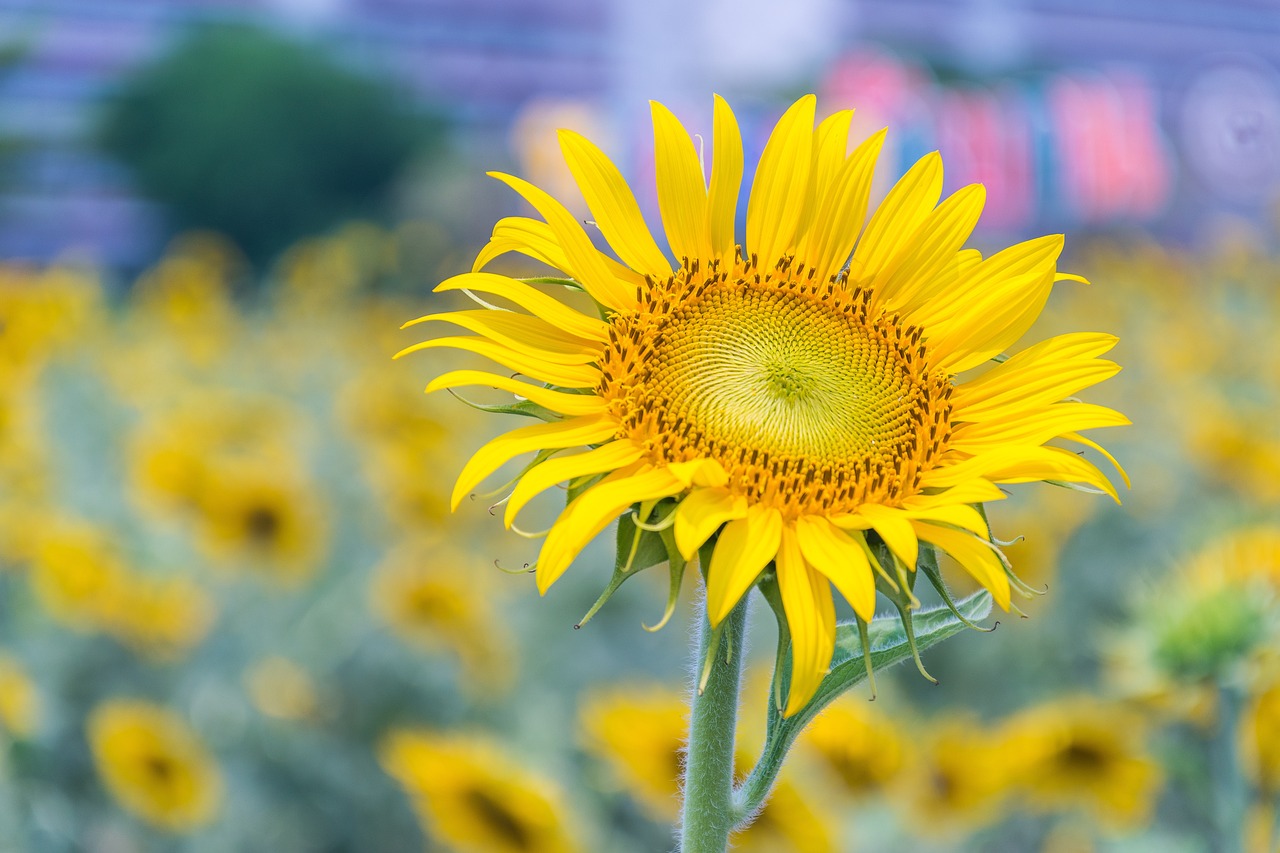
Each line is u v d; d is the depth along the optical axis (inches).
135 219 1505.9
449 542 254.5
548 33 1980.8
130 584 202.5
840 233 80.1
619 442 69.9
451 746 144.9
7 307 291.7
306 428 344.2
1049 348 75.5
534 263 672.4
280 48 1501.0
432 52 1961.1
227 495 214.2
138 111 1492.4
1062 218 1120.8
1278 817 125.0
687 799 71.0
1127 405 393.4
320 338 493.0
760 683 172.2
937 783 144.6
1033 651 246.2
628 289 76.5
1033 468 69.5
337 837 200.2
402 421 294.8
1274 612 131.4
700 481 64.8
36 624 209.3
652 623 254.5
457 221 886.4
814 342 75.5
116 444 313.7
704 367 73.4
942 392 73.8
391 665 217.2
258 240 1462.8
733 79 1424.7
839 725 142.2
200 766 167.0
